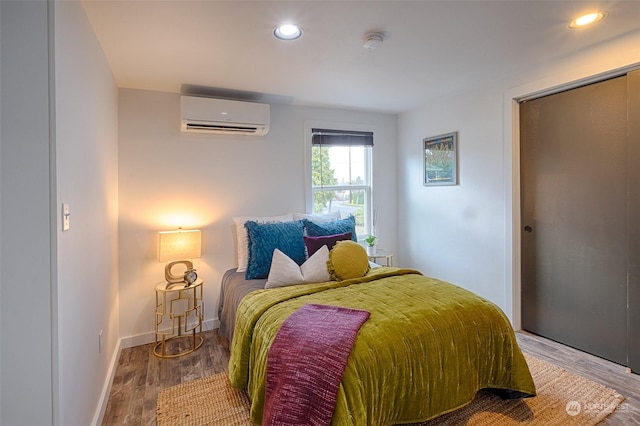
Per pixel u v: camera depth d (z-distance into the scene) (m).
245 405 1.95
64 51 1.32
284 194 3.48
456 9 1.76
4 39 1.17
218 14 1.75
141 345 2.84
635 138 2.17
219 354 2.62
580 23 1.94
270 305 1.93
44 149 1.20
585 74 2.33
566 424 1.72
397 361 1.52
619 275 2.30
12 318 1.18
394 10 1.75
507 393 1.90
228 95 3.13
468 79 2.86
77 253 1.48
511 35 2.07
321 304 1.87
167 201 2.97
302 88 3.00
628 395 1.96
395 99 3.45
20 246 1.18
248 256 2.85
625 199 2.24
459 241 3.36
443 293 2.00
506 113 2.86
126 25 1.83
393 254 4.14
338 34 2.00
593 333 2.46
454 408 1.66
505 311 2.94
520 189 2.88
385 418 1.48
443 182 3.50
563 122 2.57
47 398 1.21
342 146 3.84
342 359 1.42
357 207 3.99
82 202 1.58
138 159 2.86
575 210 2.53
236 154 3.25
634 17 1.88
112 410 1.93
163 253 2.69
